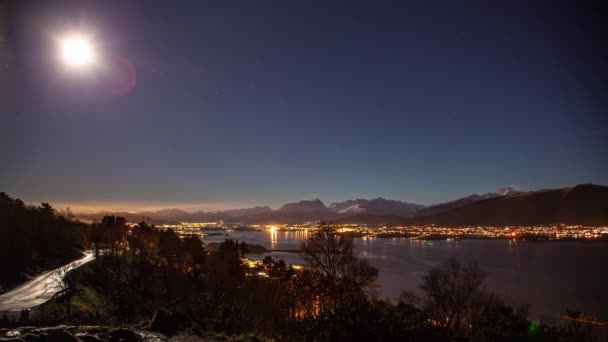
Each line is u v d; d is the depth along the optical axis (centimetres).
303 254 2528
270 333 1756
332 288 2350
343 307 1221
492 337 1271
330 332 1178
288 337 1449
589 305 7100
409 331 1170
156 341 1426
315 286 2492
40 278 5206
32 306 3469
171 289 4669
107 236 8912
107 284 4572
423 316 1288
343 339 1152
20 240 6334
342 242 2478
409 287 7881
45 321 2095
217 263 5294
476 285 2775
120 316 2438
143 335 1485
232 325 1870
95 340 1281
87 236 9412
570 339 1283
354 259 2470
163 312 1755
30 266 5853
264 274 5672
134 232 9169
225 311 2230
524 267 13075
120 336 1355
